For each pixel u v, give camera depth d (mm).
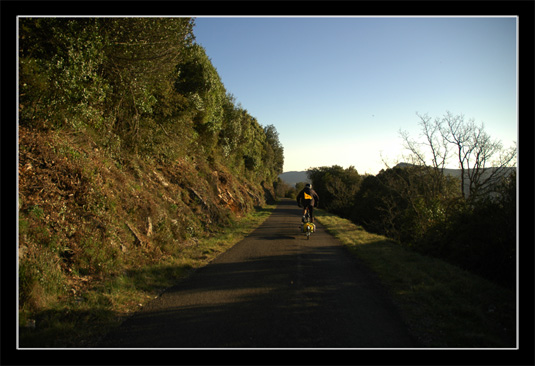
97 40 8422
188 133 16797
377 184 31172
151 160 12914
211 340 3752
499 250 7414
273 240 11391
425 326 4090
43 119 7258
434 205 15086
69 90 7680
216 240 11125
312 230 11711
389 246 10102
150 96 11859
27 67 6672
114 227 7285
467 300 5000
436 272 6633
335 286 5805
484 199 9945
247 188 35219
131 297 5266
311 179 62094
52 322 4164
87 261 6098
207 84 18891
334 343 3646
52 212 6109
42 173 6516
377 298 5148
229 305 4879
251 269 7113
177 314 4574
